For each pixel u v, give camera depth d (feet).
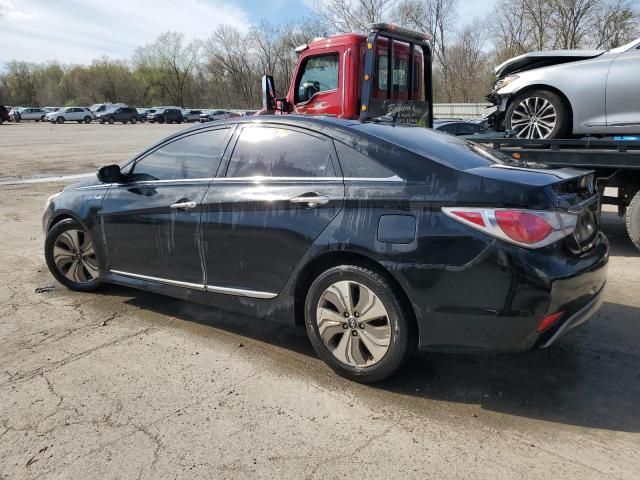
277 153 11.40
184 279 12.84
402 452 8.34
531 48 131.34
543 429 8.87
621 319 13.33
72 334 12.80
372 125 11.28
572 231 9.29
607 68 18.84
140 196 13.44
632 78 18.33
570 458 8.11
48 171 46.50
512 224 8.75
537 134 20.79
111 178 13.84
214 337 12.64
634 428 8.86
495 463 8.03
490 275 8.86
